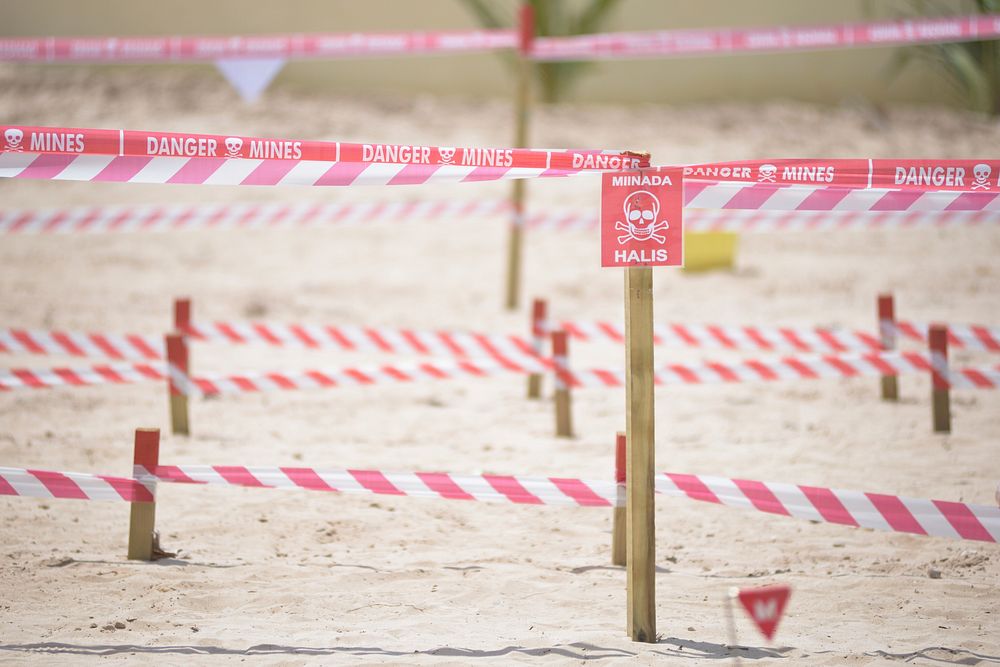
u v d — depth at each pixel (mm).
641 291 15156
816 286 44062
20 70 69938
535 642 15641
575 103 73000
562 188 61281
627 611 15898
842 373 26281
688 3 73188
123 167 16234
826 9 73125
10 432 26391
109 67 70812
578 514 21734
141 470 18328
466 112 69938
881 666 14977
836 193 16312
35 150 15500
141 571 18188
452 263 48875
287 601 17141
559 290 44469
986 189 16062
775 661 15109
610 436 26969
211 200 56594
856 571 18875
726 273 46375
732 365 26094
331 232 54312
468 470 24047
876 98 73312
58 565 18422
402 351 28891
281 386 26188
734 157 62250
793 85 73750
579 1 71062
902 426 27578
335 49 38375
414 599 17328
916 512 16797
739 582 18328
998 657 15375
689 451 25609
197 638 15656
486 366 26953
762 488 17250
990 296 42406
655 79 73312
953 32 37500
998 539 16594
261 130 64812
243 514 21250
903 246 51812
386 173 16250
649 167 15195
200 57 38469
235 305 41031
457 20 72875
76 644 15359
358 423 27844
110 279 44688
